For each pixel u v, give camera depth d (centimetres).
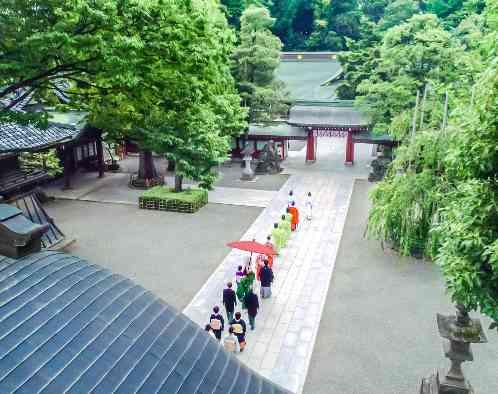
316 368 1330
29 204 2062
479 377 1298
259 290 1762
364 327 1534
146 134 2597
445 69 2991
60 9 1406
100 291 699
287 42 6328
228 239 2264
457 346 1062
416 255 2061
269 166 3659
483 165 771
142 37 1579
